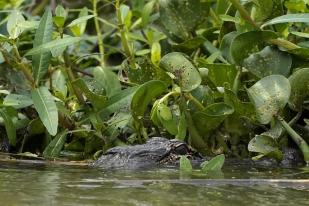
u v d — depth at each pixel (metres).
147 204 12.95
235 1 13.72
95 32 14.94
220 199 13.02
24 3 15.15
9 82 13.86
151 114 13.64
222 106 13.62
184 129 13.63
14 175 13.34
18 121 13.80
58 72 13.96
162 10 13.98
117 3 13.97
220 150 13.68
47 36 13.66
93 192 13.07
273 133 13.58
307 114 13.73
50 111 13.55
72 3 15.12
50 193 13.05
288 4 13.80
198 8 13.95
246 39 13.66
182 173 13.38
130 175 13.34
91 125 13.78
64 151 13.76
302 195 13.07
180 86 13.61
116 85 13.87
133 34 14.20
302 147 13.58
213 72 13.72
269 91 13.57
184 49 13.96
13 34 13.63
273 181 13.23
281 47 13.69
